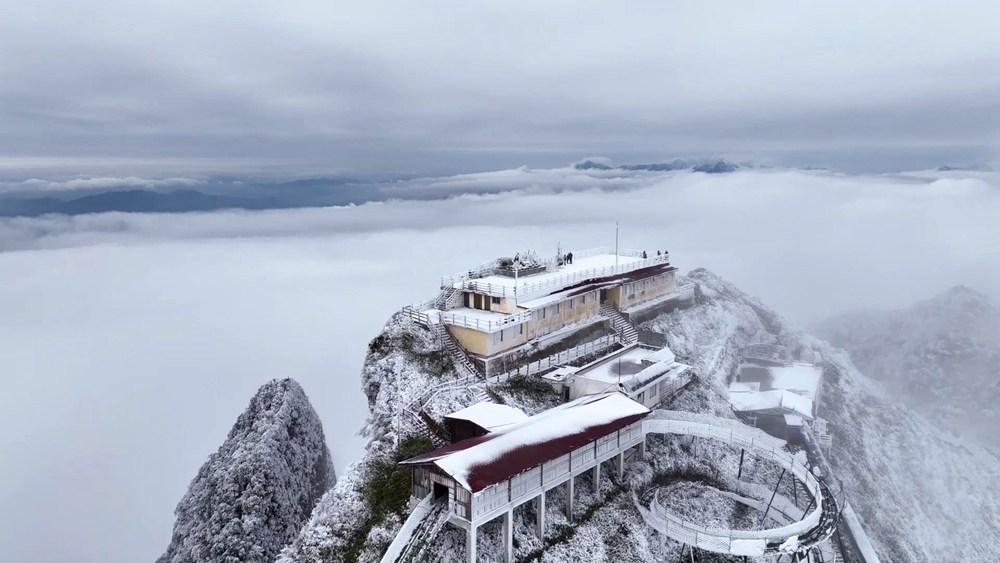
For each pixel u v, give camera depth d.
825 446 81.75
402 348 65.50
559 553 48.62
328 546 45.41
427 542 42.28
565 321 78.31
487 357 65.94
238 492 57.50
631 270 92.06
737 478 65.94
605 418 54.84
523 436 49.00
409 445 52.91
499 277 80.88
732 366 97.00
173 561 55.56
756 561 55.75
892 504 82.25
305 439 71.50
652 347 79.00
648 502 55.91
